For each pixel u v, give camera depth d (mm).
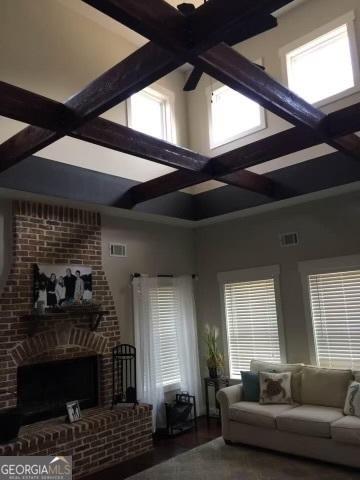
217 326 6387
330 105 5062
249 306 6055
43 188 4422
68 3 5078
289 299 5613
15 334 4301
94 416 4449
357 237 5066
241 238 6223
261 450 4500
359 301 5012
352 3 4949
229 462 4211
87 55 5215
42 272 4609
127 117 5668
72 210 5078
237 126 6094
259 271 5941
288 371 4992
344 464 3838
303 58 5422
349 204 5160
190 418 5922
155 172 5859
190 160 4266
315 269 5379
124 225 5758
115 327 5309
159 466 4223
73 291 4883
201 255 6711
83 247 5117
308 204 5535
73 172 4746
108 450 4328
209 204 6113
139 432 4684
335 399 4438
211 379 5801
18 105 2938
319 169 4984
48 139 3354
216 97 6383
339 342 5129
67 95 4898
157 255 6145
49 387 4590
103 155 5238
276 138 3988
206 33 2240
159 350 5691
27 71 4570
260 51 5742
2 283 4324
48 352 4555
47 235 4758
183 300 6207
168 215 5836
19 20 4605
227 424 4781
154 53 2582
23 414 3895
